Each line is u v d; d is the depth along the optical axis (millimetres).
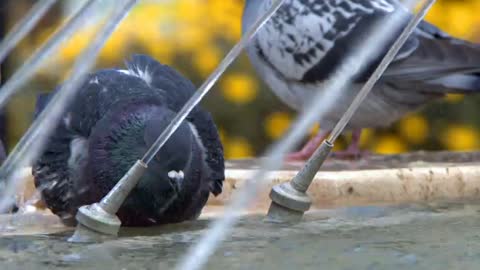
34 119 5809
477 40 10625
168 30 10539
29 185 6109
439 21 10680
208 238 4688
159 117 5301
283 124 10641
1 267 4289
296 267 4207
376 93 8164
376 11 8203
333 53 8180
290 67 8406
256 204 6273
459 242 4738
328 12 8273
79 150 5508
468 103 10641
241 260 4340
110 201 4887
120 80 5645
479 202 6367
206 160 5672
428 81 8094
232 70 10648
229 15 10703
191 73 10539
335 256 4422
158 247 4742
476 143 10703
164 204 5320
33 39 9617
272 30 8414
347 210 5949
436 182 6574
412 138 10797
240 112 10688
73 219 5652
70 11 9586
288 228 5188
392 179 6492
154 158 5223
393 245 4684
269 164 4445
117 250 4656
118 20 4602
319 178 6398
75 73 4871
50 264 4340
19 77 4727
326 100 6965
